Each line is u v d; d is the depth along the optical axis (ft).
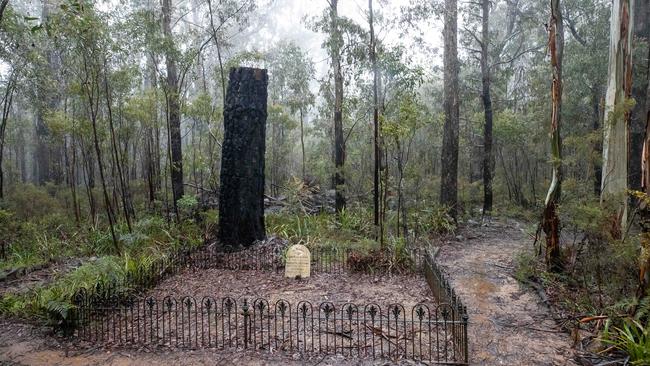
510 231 42.83
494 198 64.03
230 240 29.14
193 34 46.32
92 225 37.81
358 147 55.93
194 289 22.44
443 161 44.42
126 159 39.86
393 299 20.63
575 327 16.26
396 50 35.06
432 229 39.63
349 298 20.88
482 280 24.90
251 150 29.40
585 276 19.95
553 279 22.95
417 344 15.53
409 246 29.12
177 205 40.24
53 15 24.59
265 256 27.78
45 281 23.94
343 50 40.19
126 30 34.45
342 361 14.28
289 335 16.38
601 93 54.03
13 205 43.70
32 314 18.67
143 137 47.62
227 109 29.48
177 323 17.62
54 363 14.56
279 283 23.39
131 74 37.76
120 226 35.70
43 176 67.67
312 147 73.31
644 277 15.90
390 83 34.37
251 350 15.19
